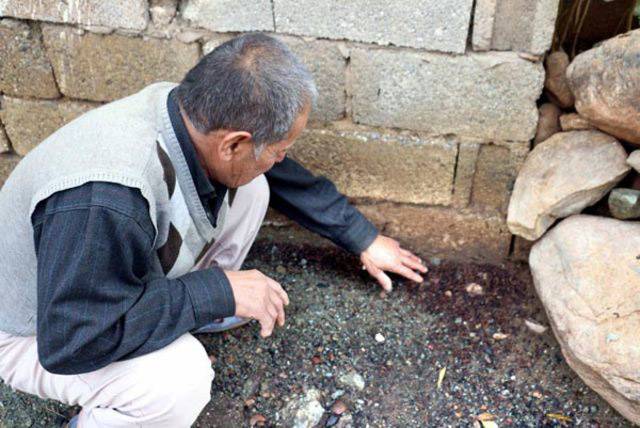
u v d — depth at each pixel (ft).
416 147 7.56
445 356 7.27
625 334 6.07
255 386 7.02
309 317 7.65
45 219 4.75
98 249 4.67
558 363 7.13
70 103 7.93
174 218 5.39
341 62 7.13
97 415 5.72
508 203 7.80
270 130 4.92
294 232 8.51
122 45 7.35
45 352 4.94
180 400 5.50
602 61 6.41
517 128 7.22
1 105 8.06
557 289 6.71
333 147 7.74
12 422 6.81
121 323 5.05
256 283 5.77
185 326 5.34
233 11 6.96
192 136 5.10
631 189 6.89
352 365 7.20
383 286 7.77
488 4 6.48
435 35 6.74
